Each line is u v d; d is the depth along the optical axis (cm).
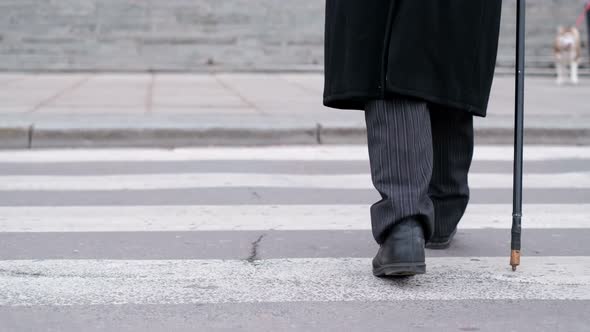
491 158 1016
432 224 458
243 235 614
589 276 502
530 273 507
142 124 1112
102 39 2595
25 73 2153
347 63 445
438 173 526
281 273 507
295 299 455
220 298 457
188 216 685
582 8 2747
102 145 1088
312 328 410
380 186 451
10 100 1429
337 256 549
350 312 434
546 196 785
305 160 986
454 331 407
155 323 417
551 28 2706
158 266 525
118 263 533
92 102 1411
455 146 518
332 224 653
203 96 1541
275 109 1321
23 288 476
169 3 2694
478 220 669
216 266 525
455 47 445
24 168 927
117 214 693
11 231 627
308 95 1573
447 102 448
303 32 2670
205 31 2666
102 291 470
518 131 482
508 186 833
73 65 2427
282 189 808
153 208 719
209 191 796
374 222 458
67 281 490
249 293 466
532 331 408
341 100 465
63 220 669
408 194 445
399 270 450
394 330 408
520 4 470
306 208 718
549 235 618
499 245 580
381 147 449
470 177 886
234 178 866
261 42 2634
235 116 1218
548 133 1139
